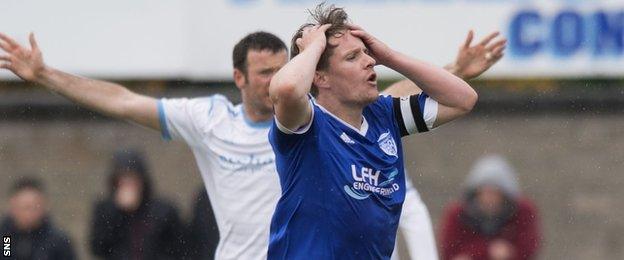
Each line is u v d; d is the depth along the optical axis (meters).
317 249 16.45
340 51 16.23
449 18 36.97
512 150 39.34
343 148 16.30
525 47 37.38
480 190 29.83
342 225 16.36
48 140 39.50
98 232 28.08
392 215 16.78
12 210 28.48
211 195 21.81
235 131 21.31
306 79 15.61
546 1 37.16
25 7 37.19
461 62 20.61
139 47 37.28
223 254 21.56
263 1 36.69
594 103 39.47
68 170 39.12
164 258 27.97
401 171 16.89
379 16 36.94
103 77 37.38
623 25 37.16
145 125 21.83
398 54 16.88
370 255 16.66
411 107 17.05
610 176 38.91
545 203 38.81
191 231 27.67
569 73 37.47
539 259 37.78
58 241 28.64
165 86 38.62
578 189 38.91
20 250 28.38
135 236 28.03
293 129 16.02
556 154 39.31
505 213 29.72
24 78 21.66
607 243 38.06
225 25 36.97
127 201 28.03
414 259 22.11
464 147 39.28
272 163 20.98
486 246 29.69
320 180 16.23
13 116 39.56
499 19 37.16
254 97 21.08
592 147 39.28
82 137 39.44
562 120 39.50
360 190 16.31
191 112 21.64
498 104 39.69
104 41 37.31
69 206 38.50
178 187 38.44
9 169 39.22
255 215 21.06
